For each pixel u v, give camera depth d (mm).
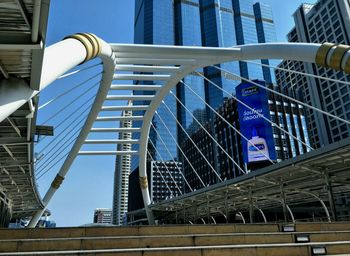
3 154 25656
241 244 9070
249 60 24938
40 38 10586
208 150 130250
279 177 26453
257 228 10672
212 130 129625
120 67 27609
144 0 186625
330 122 106812
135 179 148000
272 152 96750
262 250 8070
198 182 135000
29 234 9609
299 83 125250
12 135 21500
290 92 113188
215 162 123188
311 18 122750
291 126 108062
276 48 22438
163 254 7617
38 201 48594
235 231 10484
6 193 41344
